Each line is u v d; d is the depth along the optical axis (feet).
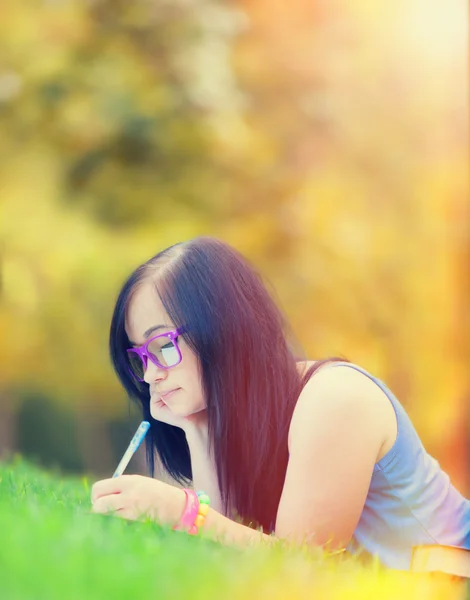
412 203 38.04
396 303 37.22
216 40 37.17
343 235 36.96
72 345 34.35
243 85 37.96
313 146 38.17
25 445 41.32
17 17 36.17
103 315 33.81
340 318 36.63
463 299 37.04
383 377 37.11
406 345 37.09
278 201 37.19
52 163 35.32
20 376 35.94
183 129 36.29
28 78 35.42
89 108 35.37
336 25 38.55
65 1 36.29
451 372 37.04
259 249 36.35
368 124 38.40
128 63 36.19
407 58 38.60
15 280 33.73
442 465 36.55
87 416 41.50
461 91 38.42
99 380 35.55
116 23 36.50
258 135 37.65
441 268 37.45
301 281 36.50
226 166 36.96
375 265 37.19
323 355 36.40
